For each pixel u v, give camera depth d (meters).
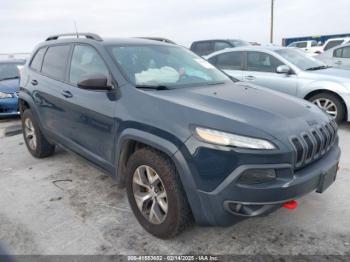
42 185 3.87
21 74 4.84
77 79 3.57
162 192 2.65
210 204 2.30
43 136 4.51
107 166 3.19
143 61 3.33
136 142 2.82
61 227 2.98
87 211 3.24
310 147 2.42
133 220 3.06
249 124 2.31
